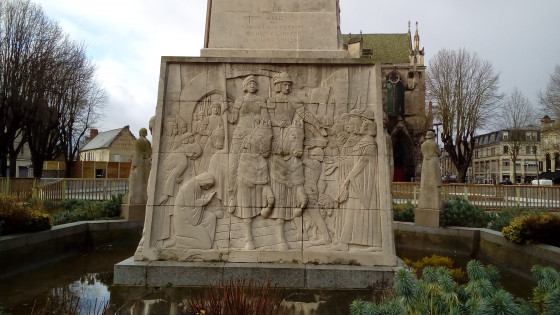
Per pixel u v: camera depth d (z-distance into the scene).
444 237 9.15
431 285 3.26
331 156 6.07
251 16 6.82
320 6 6.86
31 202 11.91
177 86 6.26
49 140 34.19
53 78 28.27
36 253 7.14
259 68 6.27
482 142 79.38
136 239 9.46
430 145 9.75
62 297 5.39
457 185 16.30
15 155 29.31
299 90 6.23
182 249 5.80
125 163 38.47
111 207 10.61
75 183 15.42
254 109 6.15
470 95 39.78
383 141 6.05
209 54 6.58
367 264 5.70
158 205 5.94
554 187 15.20
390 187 6.00
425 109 49.59
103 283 6.13
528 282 6.70
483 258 8.42
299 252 5.77
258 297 4.05
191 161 6.09
